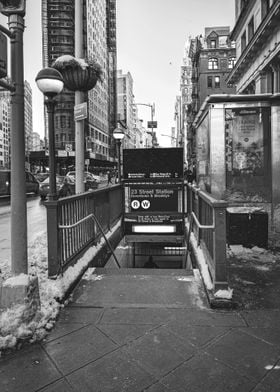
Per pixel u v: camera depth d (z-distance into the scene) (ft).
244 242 20.39
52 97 19.12
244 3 89.04
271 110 20.99
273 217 21.06
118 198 31.83
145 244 36.83
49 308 12.11
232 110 21.44
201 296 13.96
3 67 10.43
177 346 10.05
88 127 290.15
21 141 11.75
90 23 296.30
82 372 8.90
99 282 16.02
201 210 19.79
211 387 8.20
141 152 31.71
